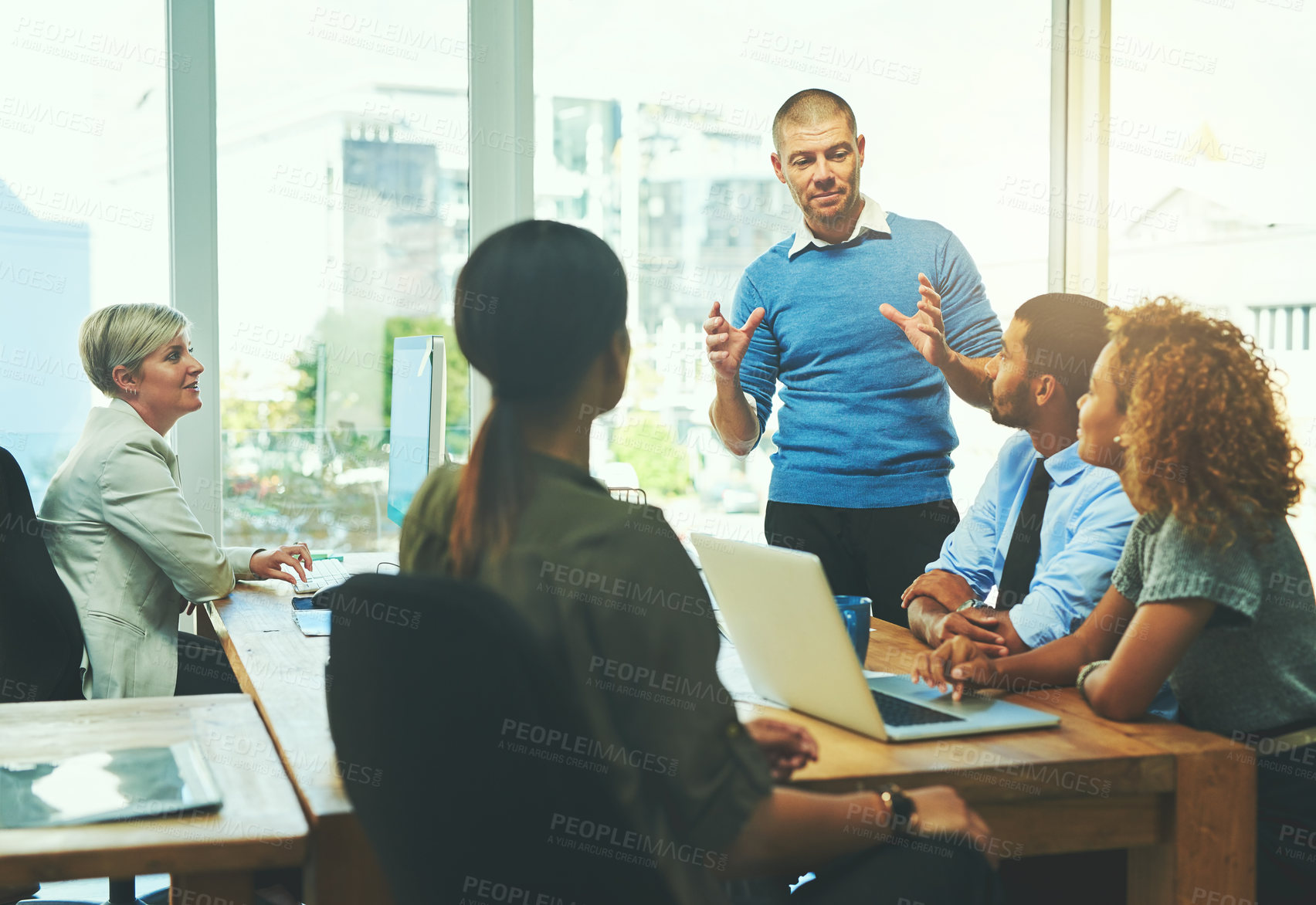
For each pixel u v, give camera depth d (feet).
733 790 3.07
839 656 4.07
